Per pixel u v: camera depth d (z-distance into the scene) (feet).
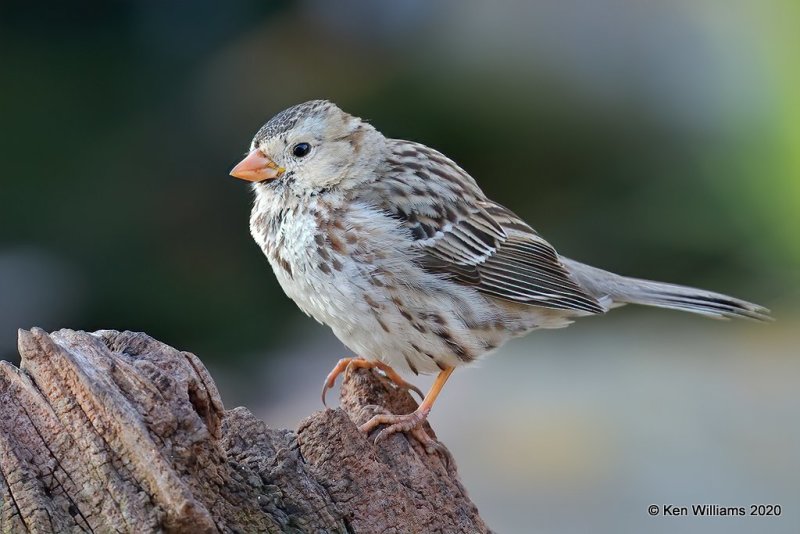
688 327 46.14
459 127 53.57
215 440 16.84
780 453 35.60
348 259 23.52
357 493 18.12
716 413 38.06
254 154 24.66
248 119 53.26
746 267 51.11
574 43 53.98
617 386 40.09
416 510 19.66
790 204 50.44
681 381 40.42
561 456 36.11
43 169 50.65
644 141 53.31
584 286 27.35
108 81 53.52
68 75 53.21
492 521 33.58
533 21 54.24
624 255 52.37
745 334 45.21
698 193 52.29
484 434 37.40
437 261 25.00
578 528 33.22
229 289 50.26
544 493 34.63
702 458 35.55
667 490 34.35
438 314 24.40
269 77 54.24
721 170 52.08
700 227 51.85
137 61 54.39
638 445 36.37
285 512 17.33
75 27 54.34
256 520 16.85
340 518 17.85
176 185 51.70
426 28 54.95
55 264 49.24
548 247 26.76
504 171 54.08
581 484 34.86
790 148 50.67
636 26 53.98
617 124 53.21
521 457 36.22
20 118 51.44
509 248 26.04
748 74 52.60
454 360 24.93
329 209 23.86
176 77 54.60
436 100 53.42
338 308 23.81
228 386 45.85
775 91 51.60
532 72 53.52
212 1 56.54
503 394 39.83
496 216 26.35
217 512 16.43
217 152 52.70
